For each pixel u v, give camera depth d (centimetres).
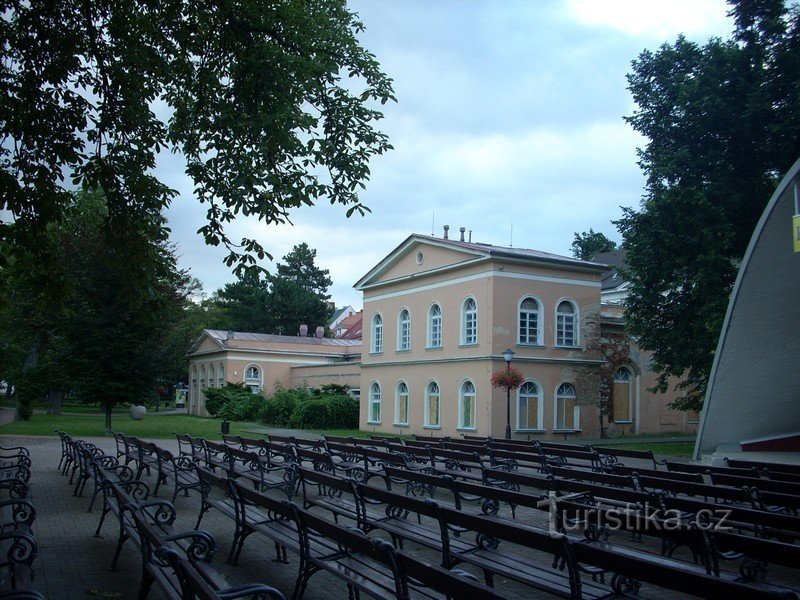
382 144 1199
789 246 1698
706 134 2677
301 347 5500
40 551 741
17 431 2748
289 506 547
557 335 3138
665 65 2800
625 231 2816
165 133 1159
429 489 1044
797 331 1856
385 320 3678
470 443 1619
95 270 2570
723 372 1966
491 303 2964
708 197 2594
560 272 3158
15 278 1126
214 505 805
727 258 2630
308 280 8225
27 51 1005
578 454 1303
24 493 882
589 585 502
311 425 3722
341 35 1175
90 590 596
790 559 414
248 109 1105
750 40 2662
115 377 2648
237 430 3225
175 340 2952
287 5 1103
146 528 469
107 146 1102
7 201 1012
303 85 1105
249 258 1130
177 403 7456
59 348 2839
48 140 1039
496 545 616
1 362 3709
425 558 740
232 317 7375
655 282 2759
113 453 1894
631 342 3469
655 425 3538
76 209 1120
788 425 2106
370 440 1495
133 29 1035
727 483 911
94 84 1091
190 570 361
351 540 457
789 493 857
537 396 3048
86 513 980
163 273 1162
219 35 1091
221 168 1129
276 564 697
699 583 331
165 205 1158
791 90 2538
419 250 3447
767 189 2595
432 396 3284
